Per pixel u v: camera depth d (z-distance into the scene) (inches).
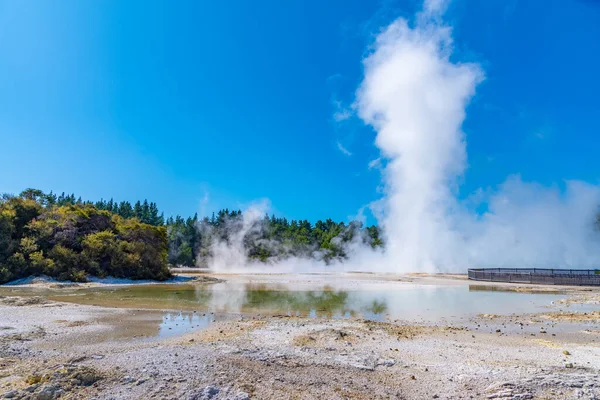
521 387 322.3
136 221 2026.3
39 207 1747.0
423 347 494.0
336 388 324.2
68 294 1101.1
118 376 326.6
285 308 869.2
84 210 1881.2
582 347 503.8
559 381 335.9
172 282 1674.5
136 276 1663.4
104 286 1386.6
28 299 880.3
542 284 1636.3
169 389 300.0
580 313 816.9
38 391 280.1
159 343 500.7
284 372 360.2
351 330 586.6
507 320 737.0
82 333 556.1
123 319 684.7
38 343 486.0
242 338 523.2
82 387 300.4
